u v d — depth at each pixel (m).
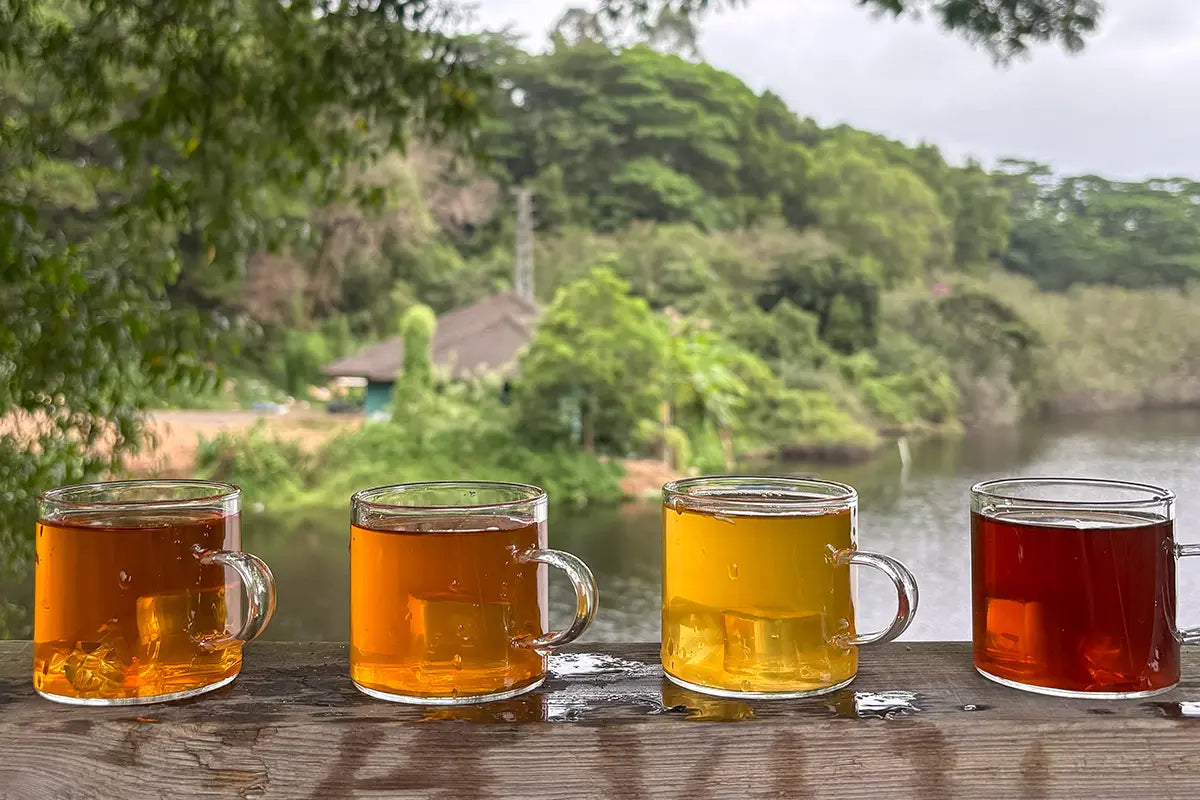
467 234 22.77
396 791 0.61
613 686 0.68
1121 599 0.64
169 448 12.05
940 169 19.66
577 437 12.88
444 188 21.53
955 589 5.46
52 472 1.89
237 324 2.26
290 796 0.61
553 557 0.64
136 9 2.42
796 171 22.36
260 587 0.64
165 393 2.16
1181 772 0.61
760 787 0.61
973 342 13.11
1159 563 0.65
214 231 2.42
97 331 1.86
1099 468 7.74
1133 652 0.64
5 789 0.63
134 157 2.41
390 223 19.30
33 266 1.81
